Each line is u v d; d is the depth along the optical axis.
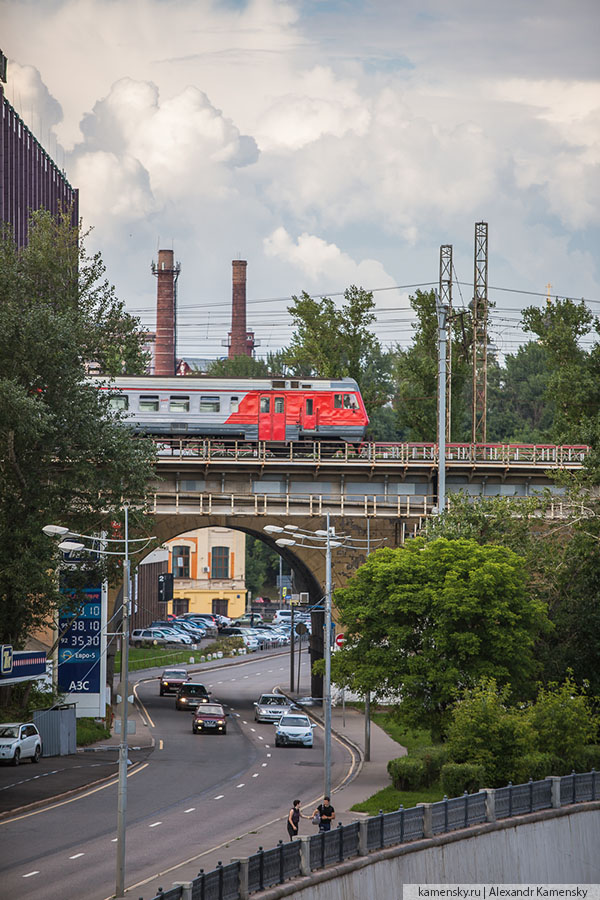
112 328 72.50
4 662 54.88
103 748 64.69
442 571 59.44
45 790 47.41
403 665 58.22
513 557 59.94
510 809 42.88
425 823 38.19
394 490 86.25
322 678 91.94
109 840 37.91
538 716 52.97
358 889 33.50
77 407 64.06
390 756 64.50
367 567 61.38
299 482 85.75
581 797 47.28
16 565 61.00
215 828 40.53
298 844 31.72
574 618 65.31
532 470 85.25
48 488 64.81
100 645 71.50
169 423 86.00
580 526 68.00
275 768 58.41
